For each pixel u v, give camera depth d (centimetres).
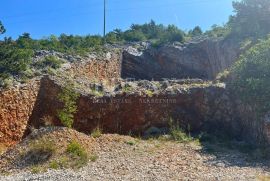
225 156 1605
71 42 3788
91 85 2525
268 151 1605
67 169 1401
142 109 2234
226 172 1335
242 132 2022
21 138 2105
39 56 2783
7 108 2036
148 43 4731
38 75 2377
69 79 2477
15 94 2106
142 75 4281
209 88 2230
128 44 4603
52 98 2292
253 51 1970
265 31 3225
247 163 1484
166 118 2206
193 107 2227
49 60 2652
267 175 1289
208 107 2189
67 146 1580
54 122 2238
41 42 3416
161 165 1441
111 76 3725
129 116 2241
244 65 1961
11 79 2198
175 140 1936
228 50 3453
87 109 2255
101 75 3416
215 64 3950
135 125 2225
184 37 4816
